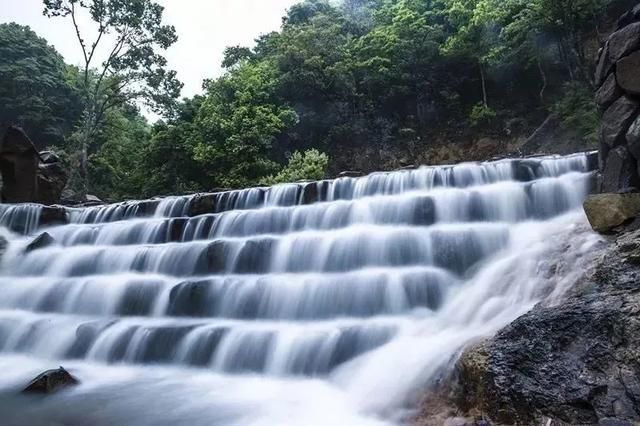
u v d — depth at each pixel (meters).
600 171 7.70
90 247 13.08
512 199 9.76
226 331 7.87
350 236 9.52
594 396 4.01
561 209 9.31
